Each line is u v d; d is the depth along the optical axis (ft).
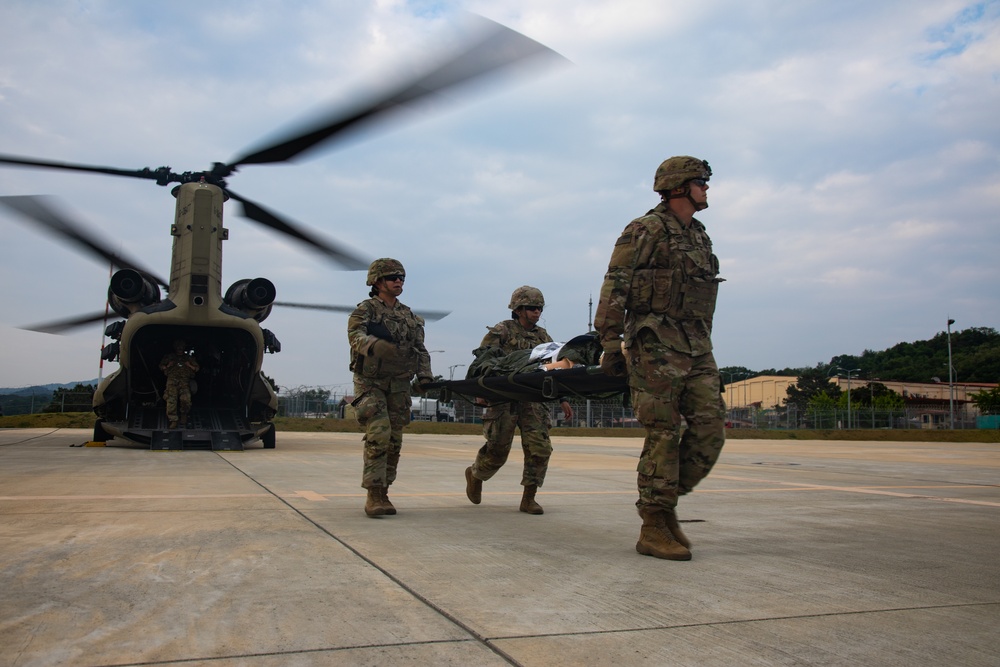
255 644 8.03
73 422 91.45
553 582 11.23
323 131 29.86
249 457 39.60
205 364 51.67
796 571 12.41
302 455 42.27
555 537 15.33
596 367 14.38
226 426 50.14
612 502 21.90
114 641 8.09
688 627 8.95
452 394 20.10
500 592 10.52
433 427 109.70
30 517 16.87
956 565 13.17
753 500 23.49
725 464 43.98
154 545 13.57
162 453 42.27
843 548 14.78
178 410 48.83
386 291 18.72
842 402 258.37
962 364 368.07
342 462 36.60
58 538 14.21
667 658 7.80
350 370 18.62
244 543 13.87
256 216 43.09
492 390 17.81
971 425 195.72
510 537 15.20
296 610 9.39
